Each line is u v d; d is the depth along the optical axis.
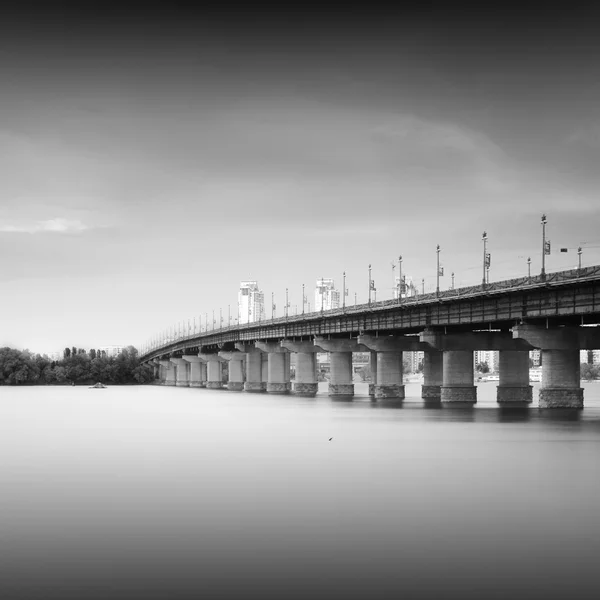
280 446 80.75
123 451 77.12
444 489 54.72
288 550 39.81
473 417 120.31
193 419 121.88
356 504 49.69
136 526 44.50
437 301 139.25
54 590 34.50
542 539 41.56
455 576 35.97
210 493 53.44
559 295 113.75
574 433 93.56
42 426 109.88
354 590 34.34
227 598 33.53
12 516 47.00
